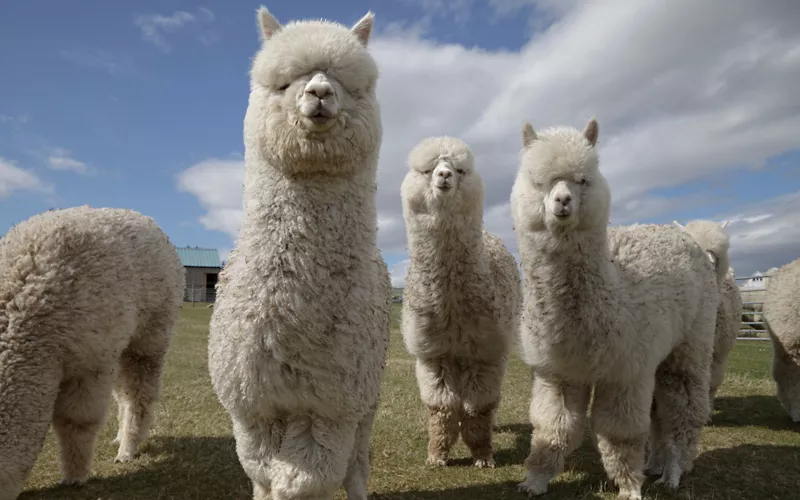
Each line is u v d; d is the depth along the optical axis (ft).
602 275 13.33
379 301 10.16
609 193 13.69
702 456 17.58
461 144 16.48
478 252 16.26
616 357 13.30
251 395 8.97
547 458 14.37
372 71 9.41
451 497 14.37
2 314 12.07
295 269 8.87
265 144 8.98
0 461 11.39
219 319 9.52
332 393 9.02
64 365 13.02
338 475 9.23
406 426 20.86
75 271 12.91
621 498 13.93
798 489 14.99
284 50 9.00
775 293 22.08
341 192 9.34
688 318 15.33
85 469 14.28
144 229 16.21
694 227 21.39
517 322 17.44
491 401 16.84
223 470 15.99
